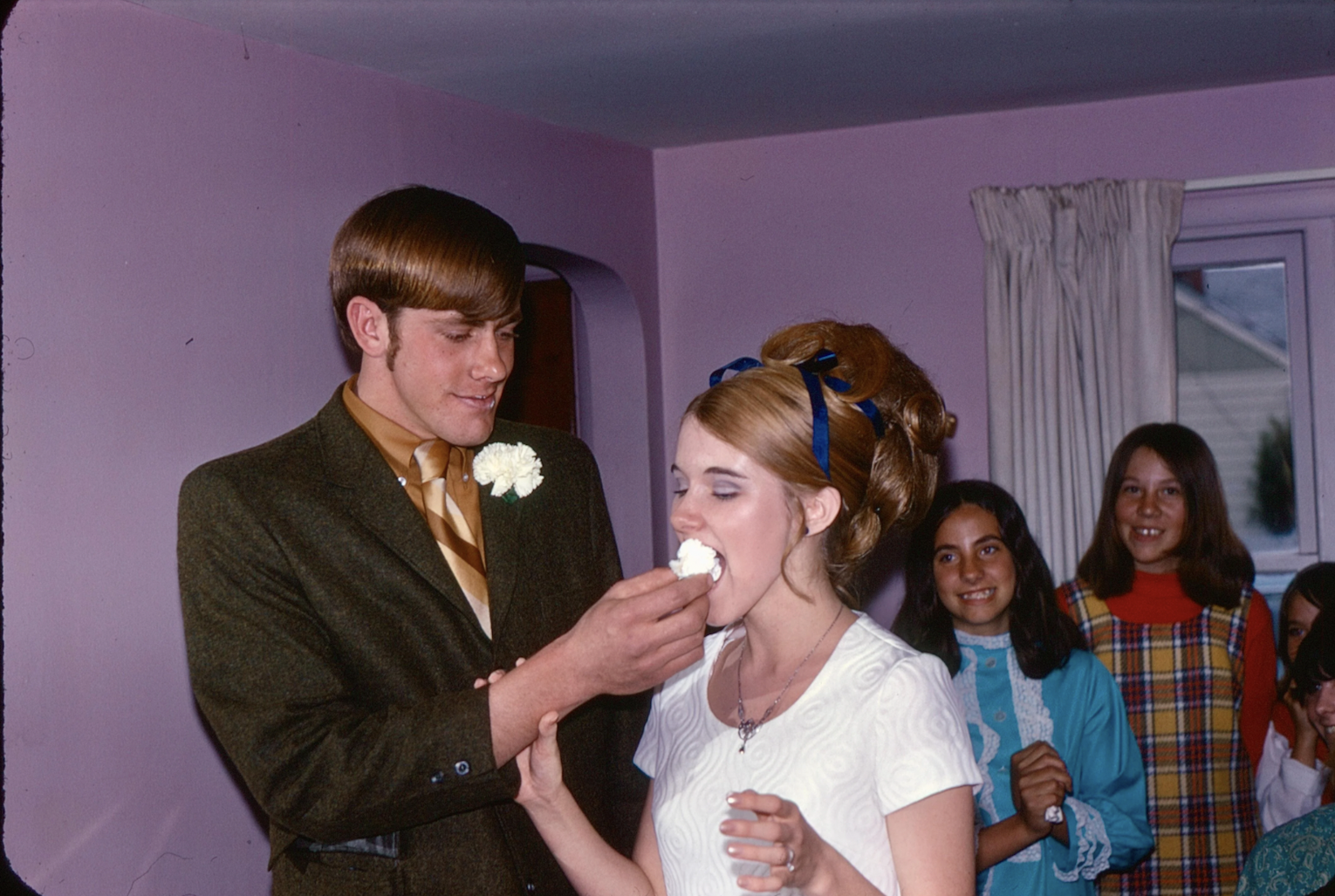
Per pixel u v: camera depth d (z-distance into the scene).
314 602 1.60
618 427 4.25
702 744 1.48
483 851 1.63
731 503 1.38
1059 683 2.52
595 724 1.81
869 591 3.88
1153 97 3.72
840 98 3.63
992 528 2.53
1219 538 2.90
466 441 1.70
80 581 2.16
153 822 2.29
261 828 2.54
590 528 1.95
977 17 2.86
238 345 2.53
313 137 2.76
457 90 3.22
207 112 2.47
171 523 2.36
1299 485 3.79
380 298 1.64
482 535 1.80
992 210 3.78
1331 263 3.68
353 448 1.70
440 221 1.63
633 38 2.89
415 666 1.64
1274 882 1.74
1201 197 3.74
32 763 2.07
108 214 2.24
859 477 1.40
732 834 1.14
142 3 2.31
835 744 1.36
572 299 4.26
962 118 3.92
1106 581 2.96
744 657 1.51
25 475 2.07
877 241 4.04
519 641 1.74
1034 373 3.75
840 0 2.69
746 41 2.97
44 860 2.09
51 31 2.13
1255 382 3.83
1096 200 3.71
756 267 4.20
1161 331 3.66
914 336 3.99
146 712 2.29
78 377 2.17
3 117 2.04
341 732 1.50
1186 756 2.81
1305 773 2.70
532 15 2.65
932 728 1.32
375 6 2.48
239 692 1.55
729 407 1.38
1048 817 2.26
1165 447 2.94
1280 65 3.41
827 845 1.24
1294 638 2.77
